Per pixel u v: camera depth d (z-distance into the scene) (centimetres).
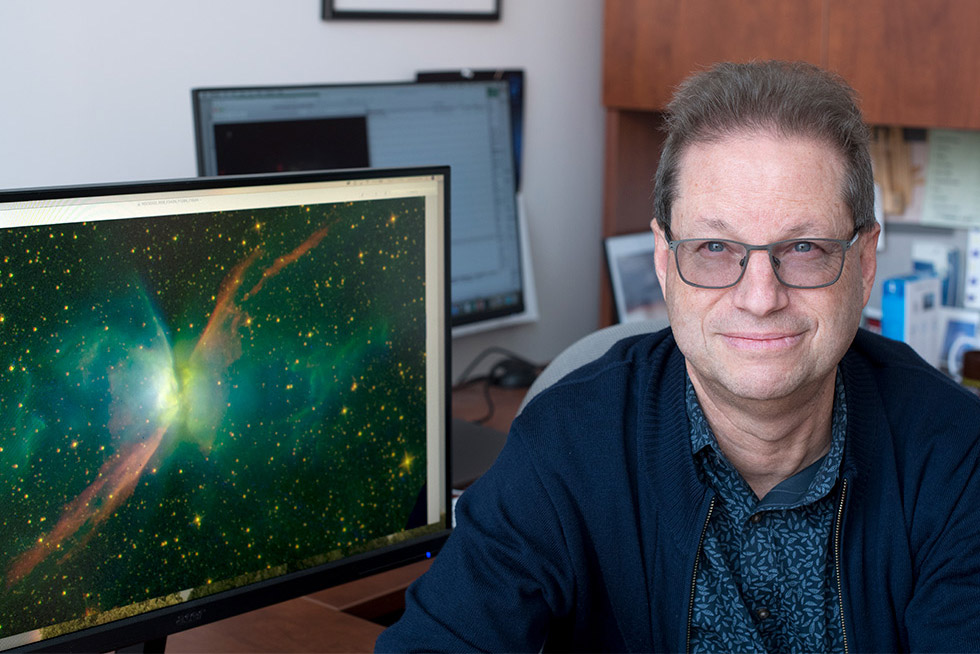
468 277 204
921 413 105
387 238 110
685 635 101
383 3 199
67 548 94
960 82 181
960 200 221
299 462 107
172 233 97
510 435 109
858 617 101
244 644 116
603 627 109
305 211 104
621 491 104
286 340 105
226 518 103
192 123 180
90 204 92
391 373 112
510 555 102
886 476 102
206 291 99
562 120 238
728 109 91
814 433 99
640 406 106
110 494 96
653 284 244
